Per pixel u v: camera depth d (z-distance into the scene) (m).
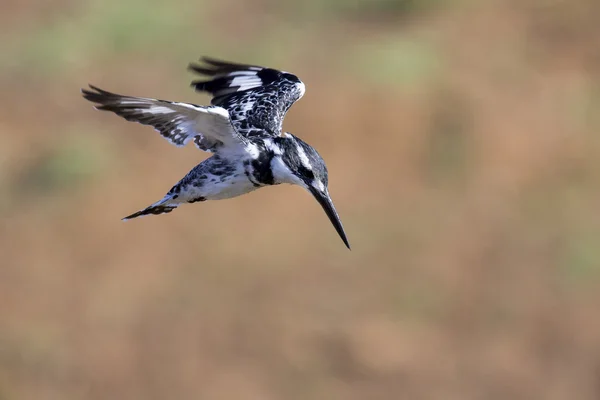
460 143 16.81
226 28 18.69
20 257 15.26
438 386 14.43
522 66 18.77
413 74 17.50
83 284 14.95
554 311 15.34
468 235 15.89
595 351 15.01
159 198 15.81
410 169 16.53
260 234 15.26
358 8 19.38
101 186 15.89
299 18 19.17
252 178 8.52
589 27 19.86
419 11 19.56
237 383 14.24
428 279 15.26
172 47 18.23
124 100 7.66
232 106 9.56
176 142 8.20
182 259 15.07
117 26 18.28
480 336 14.93
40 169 16.12
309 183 8.52
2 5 19.05
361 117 16.89
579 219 16.28
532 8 20.19
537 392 14.61
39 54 17.92
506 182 16.69
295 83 9.88
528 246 15.94
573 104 18.02
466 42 19.08
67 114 17.09
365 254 15.33
